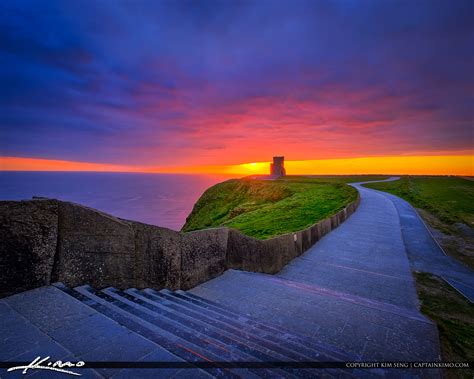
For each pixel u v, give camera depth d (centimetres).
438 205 2811
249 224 2438
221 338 338
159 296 494
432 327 476
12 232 376
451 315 666
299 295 609
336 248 1326
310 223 2036
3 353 246
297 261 1136
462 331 569
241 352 295
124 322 328
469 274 993
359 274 978
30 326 295
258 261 916
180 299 514
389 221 2009
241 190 5884
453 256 1220
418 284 890
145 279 542
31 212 395
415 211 2511
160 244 570
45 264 408
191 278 647
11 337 273
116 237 495
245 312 525
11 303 348
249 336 371
